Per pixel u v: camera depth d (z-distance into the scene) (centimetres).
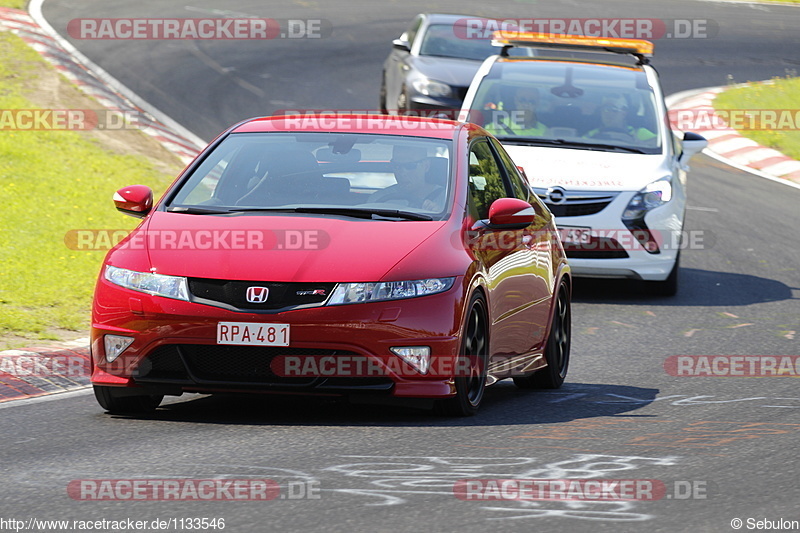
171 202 2578
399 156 2669
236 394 2647
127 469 1944
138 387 2330
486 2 12150
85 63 7356
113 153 5488
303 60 8644
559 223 4116
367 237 2381
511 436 2238
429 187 2586
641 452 2119
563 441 2200
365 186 2586
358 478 1888
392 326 2262
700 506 1762
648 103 4500
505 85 4544
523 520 1669
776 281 4553
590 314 3897
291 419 2375
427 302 2298
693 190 6347
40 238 4125
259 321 2241
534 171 4156
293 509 1706
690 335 3578
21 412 2419
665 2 13412
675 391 2802
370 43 9575
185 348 2277
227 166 2664
